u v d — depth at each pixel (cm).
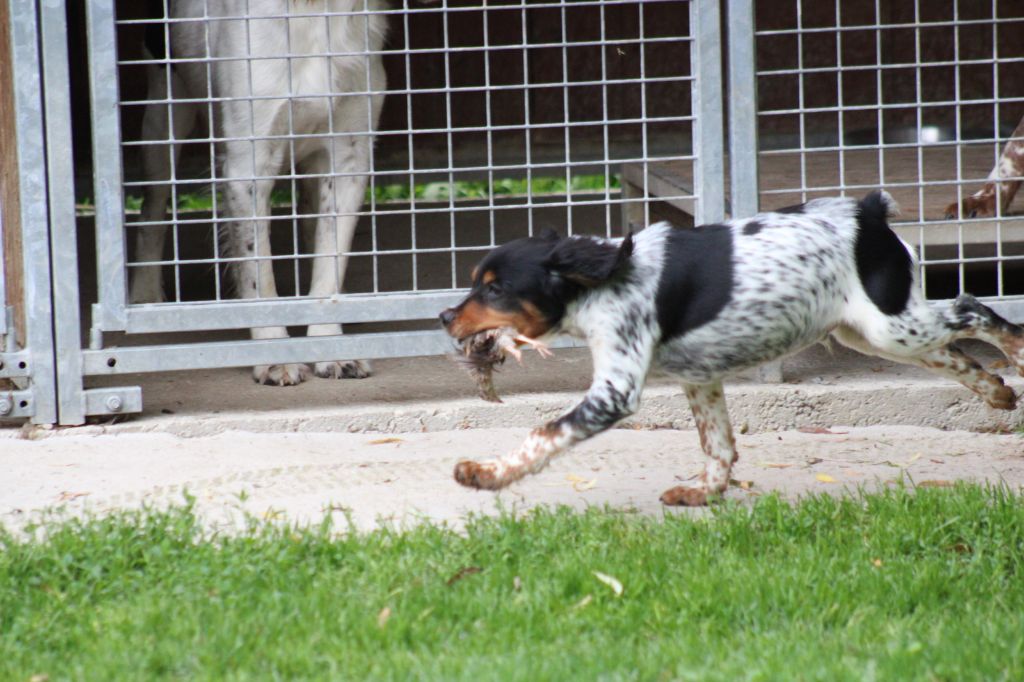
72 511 855
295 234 1061
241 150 1148
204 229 1933
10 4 985
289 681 587
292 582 694
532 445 742
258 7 1112
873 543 742
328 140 1188
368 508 856
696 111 1059
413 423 1056
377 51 1052
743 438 1048
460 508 854
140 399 1037
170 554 725
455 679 568
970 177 1388
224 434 1038
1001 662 589
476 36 2178
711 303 766
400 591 672
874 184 1370
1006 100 1038
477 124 2208
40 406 1027
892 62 2233
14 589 686
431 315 1058
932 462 970
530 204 1018
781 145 2258
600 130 2239
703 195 1064
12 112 1006
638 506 856
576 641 625
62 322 1020
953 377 853
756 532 767
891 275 796
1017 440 1037
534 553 727
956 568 712
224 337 1344
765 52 2234
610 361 753
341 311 1048
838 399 1072
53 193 1009
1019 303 1079
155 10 1353
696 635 629
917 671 577
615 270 741
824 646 609
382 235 1897
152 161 1367
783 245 777
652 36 2209
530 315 748
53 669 601
